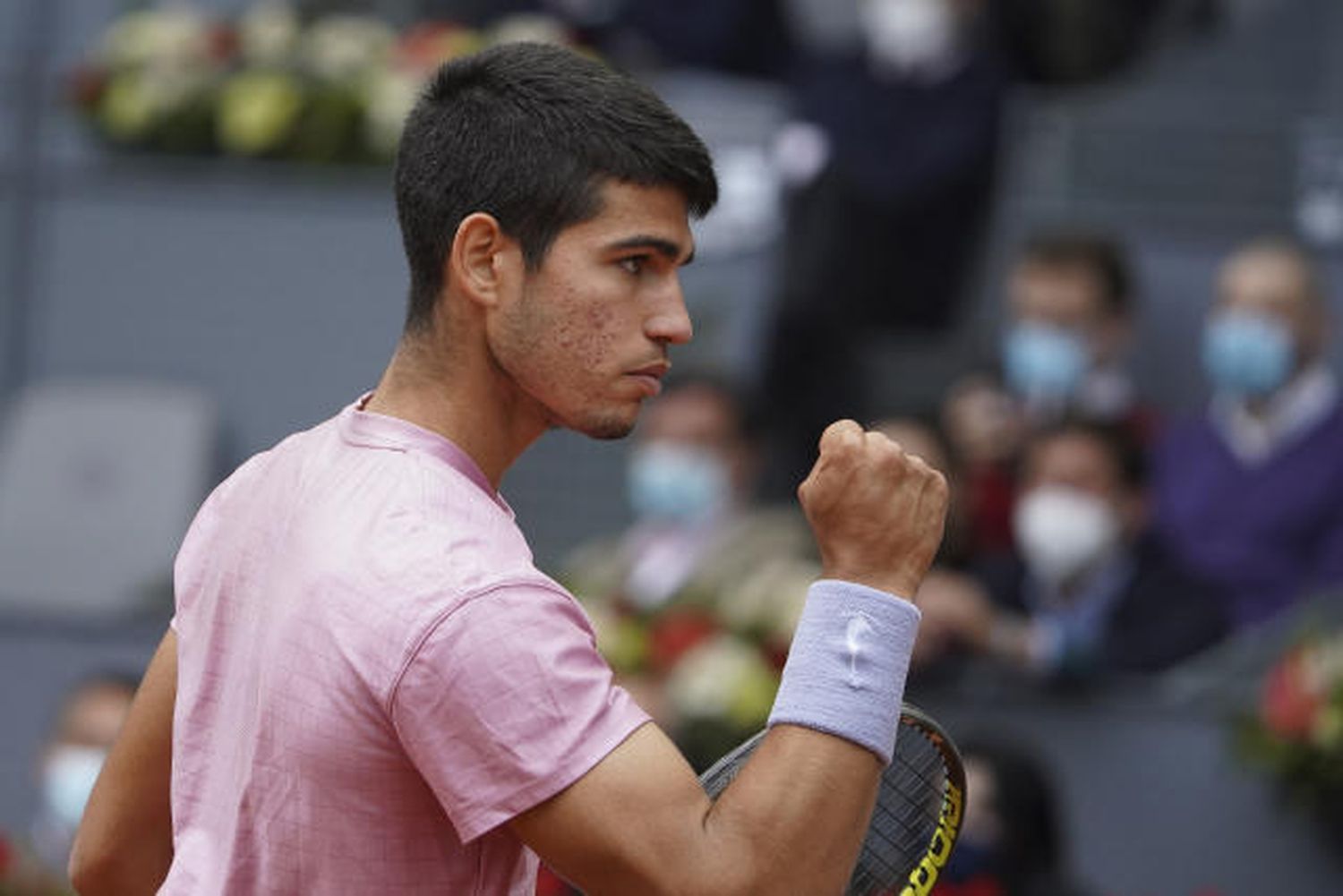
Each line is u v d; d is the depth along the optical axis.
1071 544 21.59
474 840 7.09
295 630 7.30
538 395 7.47
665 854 6.96
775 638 21.20
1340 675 20.66
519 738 7.00
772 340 26.27
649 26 29.03
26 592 26.78
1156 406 26.03
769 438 23.78
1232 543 23.31
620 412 7.45
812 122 27.45
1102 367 24.41
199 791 7.76
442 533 7.25
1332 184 27.70
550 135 7.33
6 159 28.52
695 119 27.66
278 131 28.31
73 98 28.66
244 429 27.95
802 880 7.04
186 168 28.53
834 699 7.20
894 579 7.40
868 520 7.38
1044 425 23.53
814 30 30.08
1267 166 27.98
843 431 7.47
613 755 7.01
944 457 22.50
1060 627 21.17
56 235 28.30
